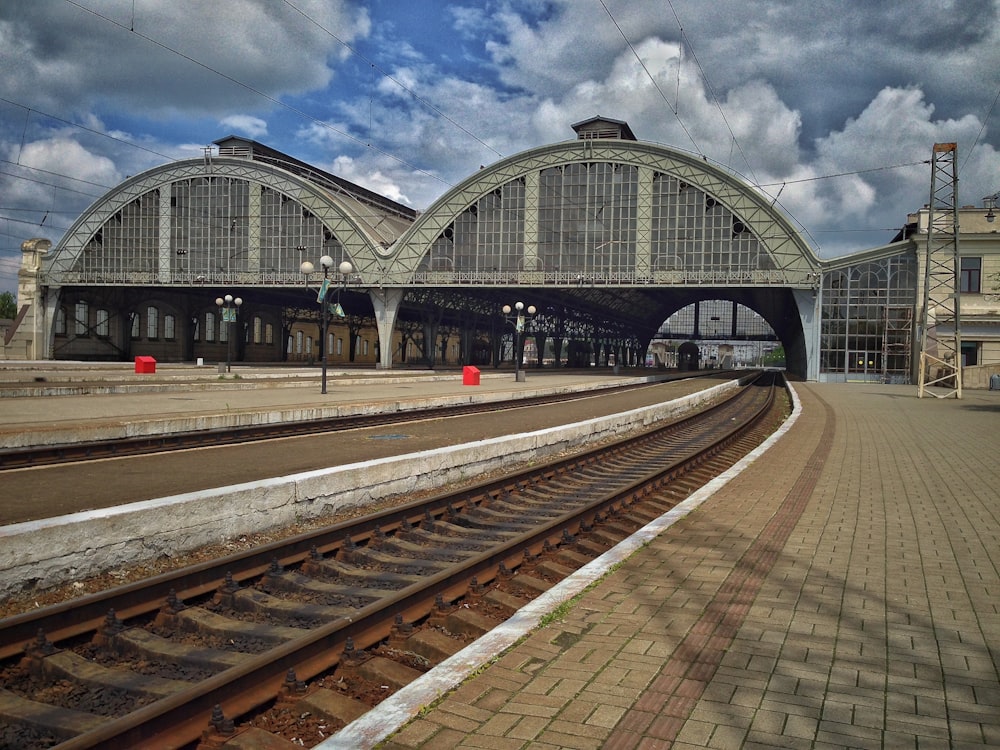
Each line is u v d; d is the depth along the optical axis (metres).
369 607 5.28
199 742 3.89
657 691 3.99
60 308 65.06
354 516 9.50
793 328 74.75
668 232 52.19
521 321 44.03
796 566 6.45
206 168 60.75
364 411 21.66
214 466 11.86
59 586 6.22
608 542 8.42
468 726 3.61
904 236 57.97
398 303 57.31
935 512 8.81
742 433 20.56
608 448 15.38
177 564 7.13
